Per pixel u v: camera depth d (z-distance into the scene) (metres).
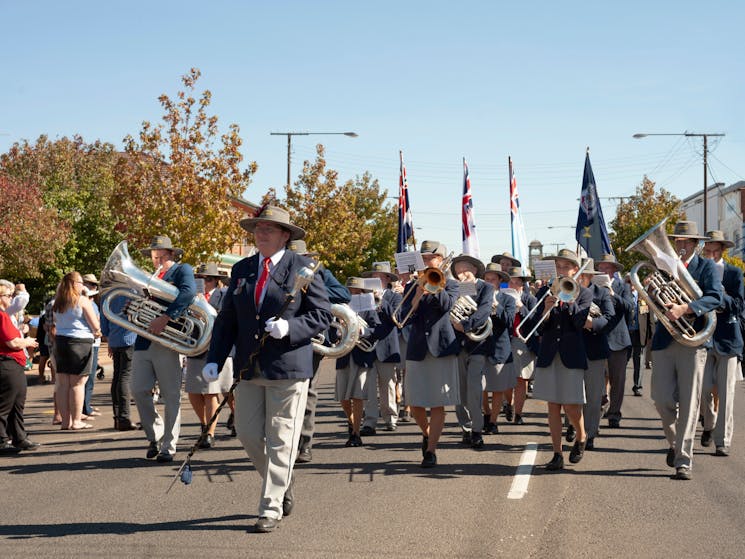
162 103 23.14
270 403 5.78
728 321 8.66
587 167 16.91
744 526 5.85
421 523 5.91
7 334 9.03
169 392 8.47
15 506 6.52
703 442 9.32
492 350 9.75
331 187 37.22
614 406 10.84
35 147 40.28
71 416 11.02
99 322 12.06
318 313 5.80
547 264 8.99
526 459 8.51
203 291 10.07
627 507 6.41
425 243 9.80
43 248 31.05
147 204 23.22
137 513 6.25
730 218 61.25
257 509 6.35
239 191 23.70
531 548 5.30
